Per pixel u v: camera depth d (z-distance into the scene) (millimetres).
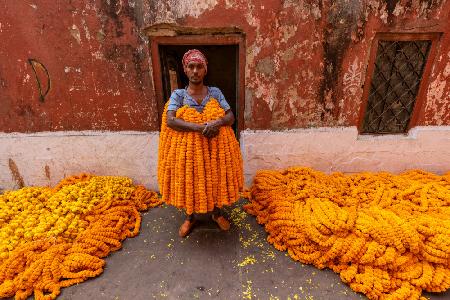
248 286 2426
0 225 2855
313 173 3385
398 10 2900
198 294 2363
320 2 2842
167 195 2621
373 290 2287
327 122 3348
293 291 2385
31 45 2914
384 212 2732
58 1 2758
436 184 3248
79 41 2912
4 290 2273
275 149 3430
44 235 2721
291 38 2959
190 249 2795
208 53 3436
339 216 2645
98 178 3395
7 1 2746
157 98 3197
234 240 2896
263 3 2824
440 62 3146
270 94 3191
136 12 2816
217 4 2812
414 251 2393
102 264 2596
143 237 2955
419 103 3373
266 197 3148
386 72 3262
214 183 2494
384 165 3580
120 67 3025
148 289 2406
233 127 3812
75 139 3324
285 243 2783
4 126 3266
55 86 3088
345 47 3018
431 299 2324
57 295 2350
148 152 3396
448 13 2939
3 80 3045
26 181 3545
